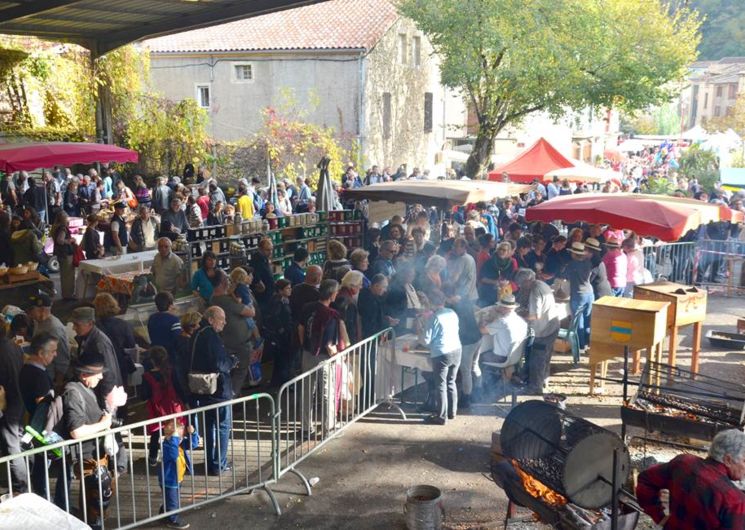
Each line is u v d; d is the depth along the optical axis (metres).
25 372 6.09
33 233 13.22
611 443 5.29
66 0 14.37
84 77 26.41
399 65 31.95
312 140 27.27
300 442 7.96
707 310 13.80
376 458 7.60
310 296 8.88
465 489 6.96
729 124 60.50
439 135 37.38
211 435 7.09
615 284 11.34
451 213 16.64
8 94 25.28
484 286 11.07
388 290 9.28
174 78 31.61
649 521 6.25
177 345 7.13
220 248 11.98
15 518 4.01
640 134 80.06
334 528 6.30
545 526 6.22
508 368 9.33
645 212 9.81
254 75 30.23
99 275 12.37
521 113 27.36
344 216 14.41
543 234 14.27
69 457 5.88
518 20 24.28
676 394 8.44
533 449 5.67
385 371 8.77
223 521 6.38
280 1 15.72
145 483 6.98
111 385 6.39
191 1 16.34
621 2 26.03
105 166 24.69
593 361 9.05
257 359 9.07
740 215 10.88
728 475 4.37
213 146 27.64
